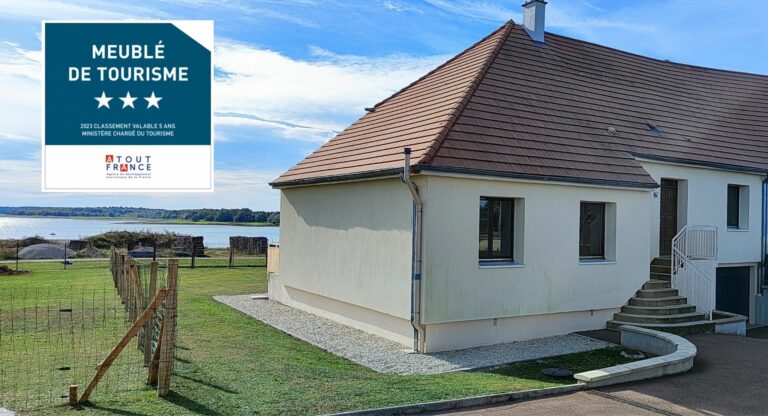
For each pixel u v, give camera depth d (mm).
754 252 18516
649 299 14453
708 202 17344
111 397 7777
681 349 10539
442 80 16609
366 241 13344
